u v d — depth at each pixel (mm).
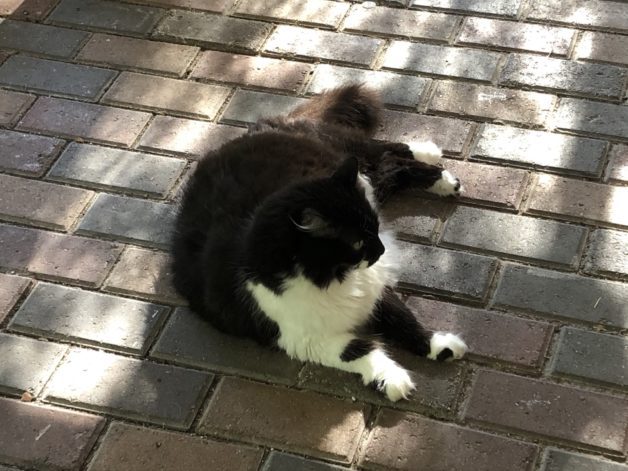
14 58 1771
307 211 1161
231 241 1276
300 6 1801
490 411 1219
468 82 1618
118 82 1707
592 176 1451
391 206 1462
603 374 1236
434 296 1350
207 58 1733
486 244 1392
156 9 1837
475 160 1502
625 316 1288
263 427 1238
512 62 1631
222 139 1591
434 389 1249
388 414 1233
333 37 1734
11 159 1598
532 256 1366
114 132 1623
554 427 1195
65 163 1584
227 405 1264
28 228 1504
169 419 1259
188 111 1641
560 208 1416
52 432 1263
